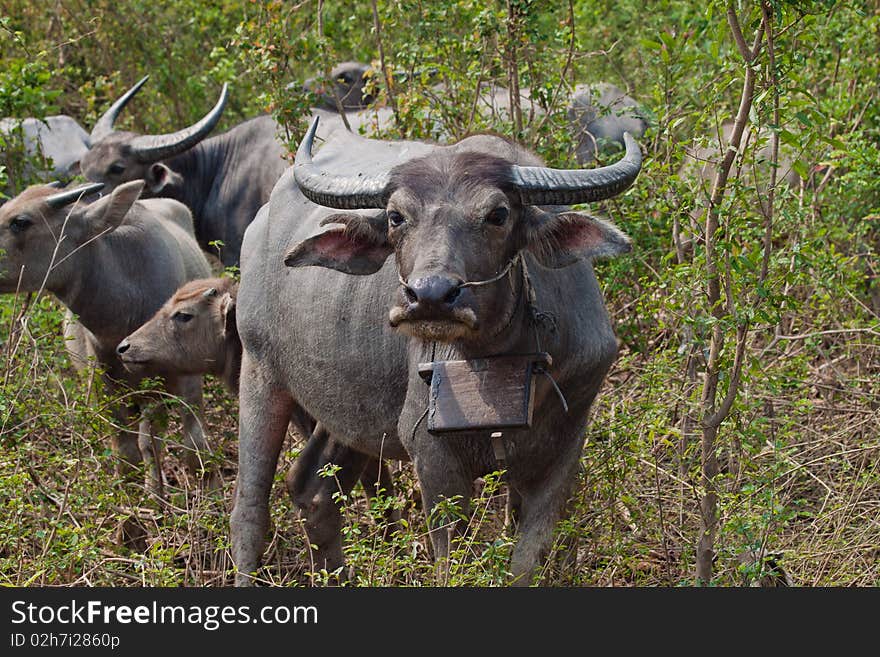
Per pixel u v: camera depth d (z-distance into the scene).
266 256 8.47
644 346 9.91
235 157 14.01
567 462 7.25
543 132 10.49
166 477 10.50
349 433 8.00
